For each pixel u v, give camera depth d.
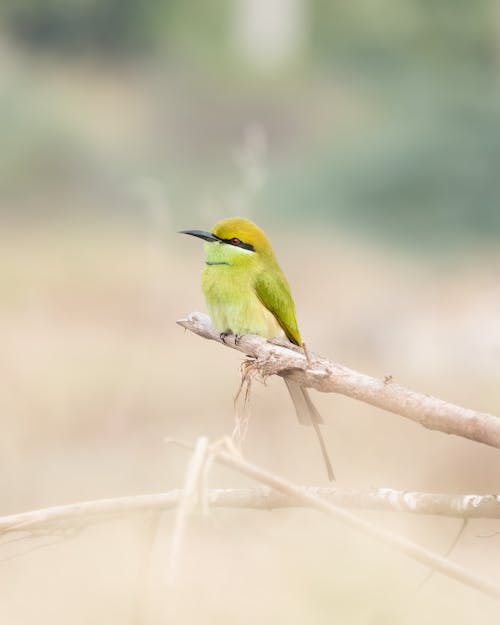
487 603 5.38
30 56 43.66
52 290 21.05
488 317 16.38
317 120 39.72
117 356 14.81
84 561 6.29
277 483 2.36
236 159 10.35
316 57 42.78
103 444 11.05
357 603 5.45
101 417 11.71
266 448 10.64
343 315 18.88
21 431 10.19
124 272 22.69
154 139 39.12
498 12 37.84
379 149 29.53
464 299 18.78
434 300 19.19
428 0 37.94
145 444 10.82
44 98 36.47
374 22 39.12
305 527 6.30
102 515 2.86
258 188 10.45
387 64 39.06
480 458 9.58
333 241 28.22
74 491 9.30
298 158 35.19
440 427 2.88
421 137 29.14
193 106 41.16
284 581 5.68
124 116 40.19
